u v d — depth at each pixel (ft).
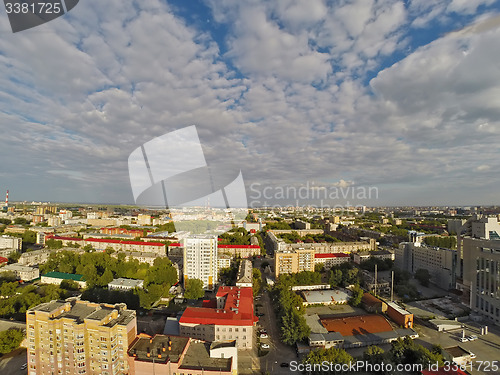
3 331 363.35
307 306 534.37
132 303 491.72
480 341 413.18
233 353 293.84
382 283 615.16
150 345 300.20
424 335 431.02
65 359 291.99
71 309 314.96
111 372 284.61
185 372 272.51
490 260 478.59
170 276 607.78
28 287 560.20
